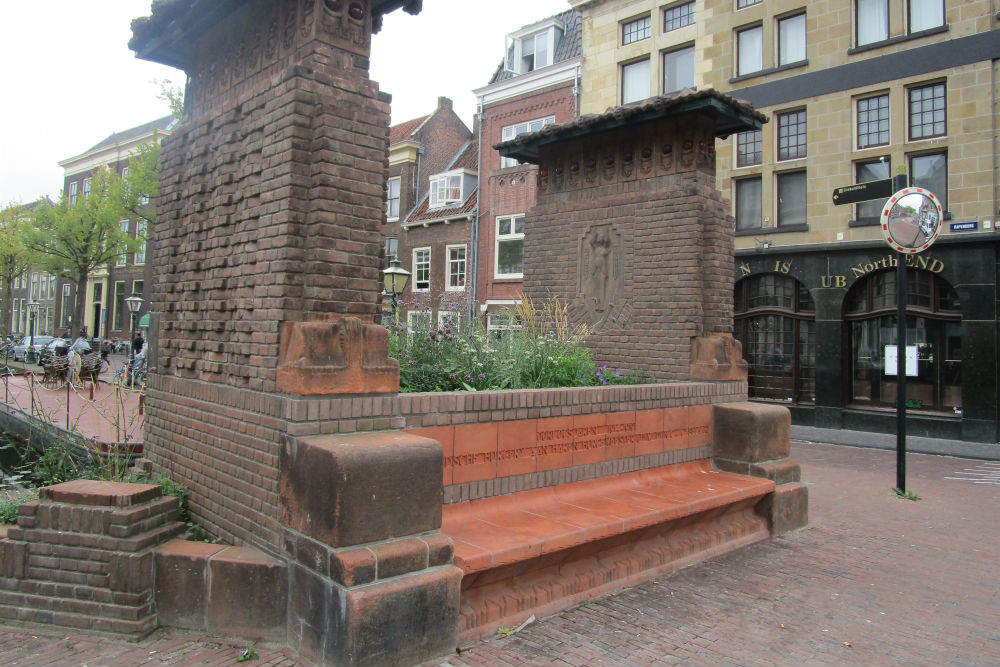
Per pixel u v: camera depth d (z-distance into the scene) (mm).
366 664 3289
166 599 3924
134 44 5516
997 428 14070
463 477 4543
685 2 19750
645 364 7465
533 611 4270
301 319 3914
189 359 4945
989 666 3877
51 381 16906
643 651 3885
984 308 14234
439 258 26969
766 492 6332
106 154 40219
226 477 4352
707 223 7176
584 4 21875
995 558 5988
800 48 17469
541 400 5102
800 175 17375
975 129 14508
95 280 43031
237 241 4414
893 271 15695
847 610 4656
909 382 15625
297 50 4078
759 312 17766
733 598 4797
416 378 5465
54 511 3994
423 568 3598
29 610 3961
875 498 8570
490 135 24812
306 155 3951
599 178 8125
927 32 15172
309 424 3699
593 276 8070
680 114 7188
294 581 3648
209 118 4973
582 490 5449
